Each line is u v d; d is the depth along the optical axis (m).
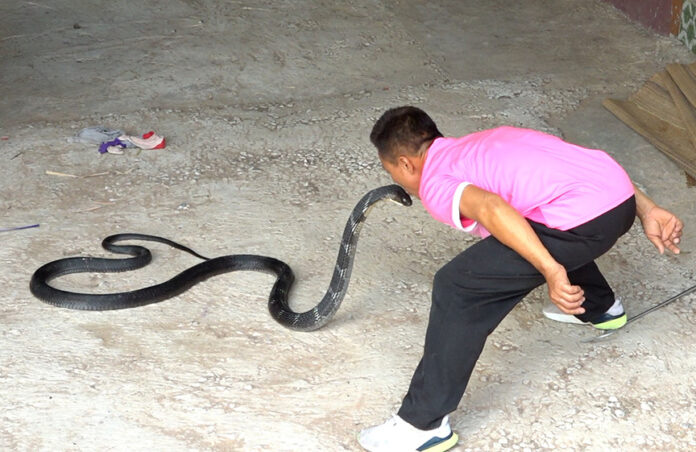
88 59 8.14
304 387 4.04
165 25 8.81
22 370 4.15
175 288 4.71
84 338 4.39
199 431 3.76
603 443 3.68
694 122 6.36
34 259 5.12
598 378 4.06
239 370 4.15
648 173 6.05
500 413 3.85
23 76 7.80
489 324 3.40
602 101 7.13
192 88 7.62
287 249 5.21
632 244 5.16
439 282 3.40
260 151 6.50
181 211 5.67
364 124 6.91
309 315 4.33
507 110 7.07
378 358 4.23
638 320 4.46
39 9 9.09
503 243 3.24
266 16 8.98
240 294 4.76
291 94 7.55
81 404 3.93
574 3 9.28
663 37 8.38
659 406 3.89
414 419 3.48
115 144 6.46
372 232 5.36
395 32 8.66
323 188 5.95
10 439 3.71
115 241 5.25
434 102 7.27
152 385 4.05
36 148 6.52
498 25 8.83
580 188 3.31
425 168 3.44
